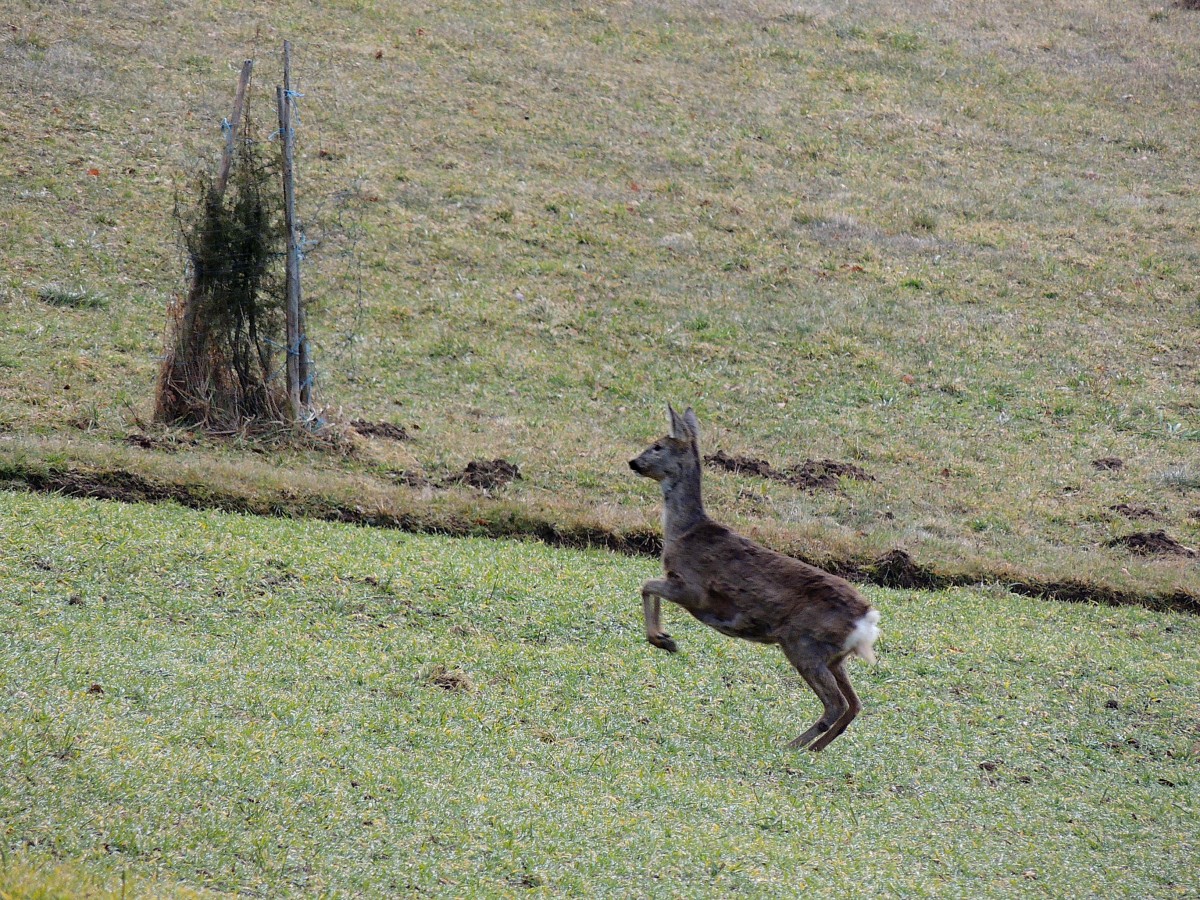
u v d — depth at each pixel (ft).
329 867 78.28
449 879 79.71
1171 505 206.28
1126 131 359.05
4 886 65.26
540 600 141.08
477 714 111.96
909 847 98.78
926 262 287.28
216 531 145.69
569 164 309.42
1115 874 99.45
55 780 81.51
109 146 277.85
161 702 100.58
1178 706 136.26
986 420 231.09
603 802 96.94
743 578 110.11
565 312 251.60
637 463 113.29
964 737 123.65
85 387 195.31
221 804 83.46
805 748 111.34
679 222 291.99
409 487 177.37
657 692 123.95
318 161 288.51
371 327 236.43
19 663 102.83
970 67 386.11
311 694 109.40
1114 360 255.70
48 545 132.57
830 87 364.79
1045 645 148.36
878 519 189.67
